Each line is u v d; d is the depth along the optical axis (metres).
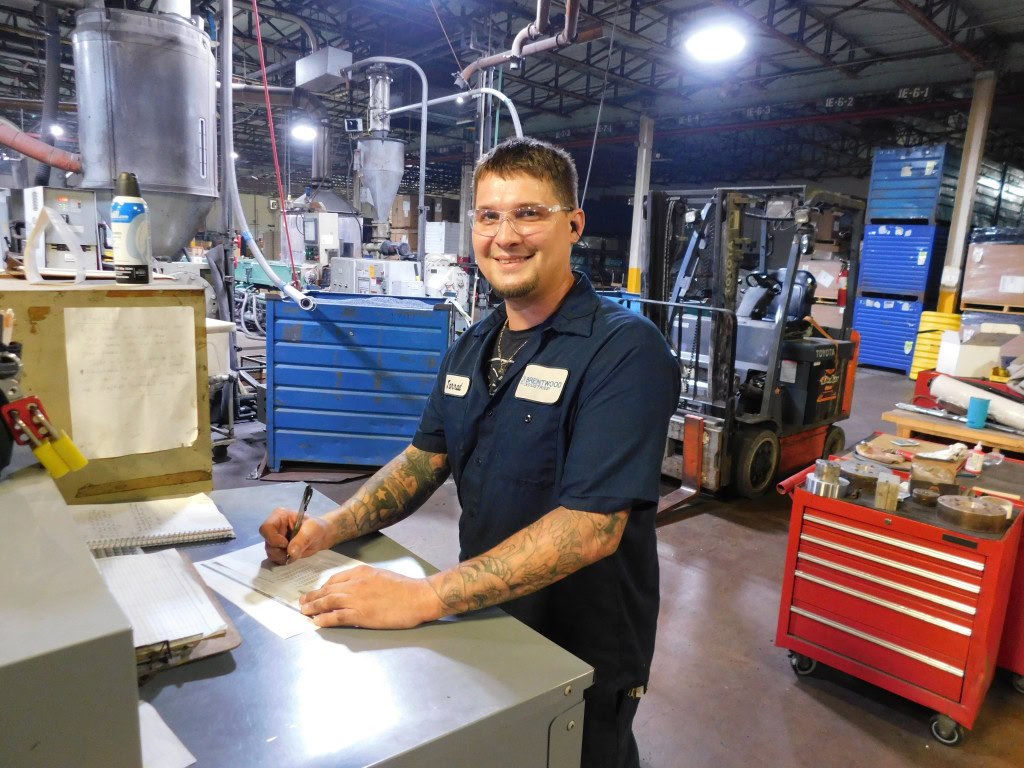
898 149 8.02
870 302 8.39
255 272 9.97
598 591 1.13
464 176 13.30
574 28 5.25
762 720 1.97
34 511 0.68
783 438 4.12
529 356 1.13
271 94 8.12
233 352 4.70
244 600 0.93
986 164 8.23
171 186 3.89
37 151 3.93
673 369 1.06
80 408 1.09
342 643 0.83
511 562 0.92
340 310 3.64
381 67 7.31
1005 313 6.62
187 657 0.77
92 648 0.48
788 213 3.57
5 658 0.45
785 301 3.66
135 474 1.18
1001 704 2.08
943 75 8.11
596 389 1.03
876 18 7.36
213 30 5.43
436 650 0.83
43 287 1.03
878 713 2.01
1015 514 1.88
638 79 10.25
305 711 0.70
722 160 14.91
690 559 3.06
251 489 1.32
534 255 1.09
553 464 1.09
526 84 9.84
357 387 3.73
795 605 2.12
